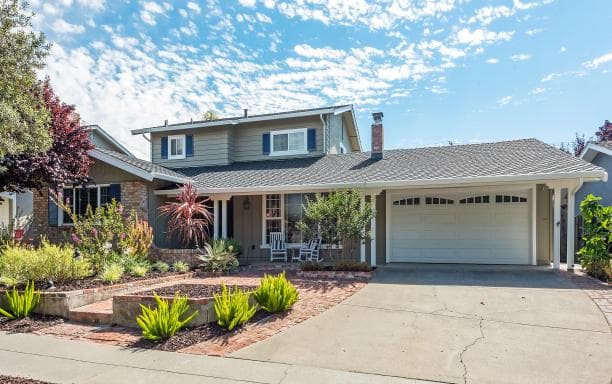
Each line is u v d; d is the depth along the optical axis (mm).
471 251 12609
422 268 11406
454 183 10781
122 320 6684
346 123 19547
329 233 10773
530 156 12289
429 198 13047
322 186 11914
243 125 18062
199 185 13820
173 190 13203
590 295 7688
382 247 13273
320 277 10273
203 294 7102
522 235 12172
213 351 5309
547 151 12664
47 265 8320
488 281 9266
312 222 11805
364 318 6590
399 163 13781
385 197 13320
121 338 5988
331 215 10664
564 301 7320
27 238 13133
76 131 11953
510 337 5582
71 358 5191
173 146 18656
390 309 7086
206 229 14078
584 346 5219
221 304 6203
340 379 4422
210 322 6348
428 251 12992
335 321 6449
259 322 6406
